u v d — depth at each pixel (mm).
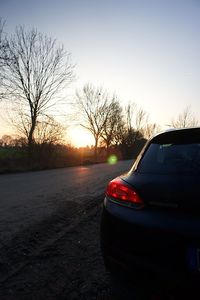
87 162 31172
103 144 51156
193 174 2232
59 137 24938
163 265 2033
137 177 2484
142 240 2150
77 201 7250
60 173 16484
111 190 2594
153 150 2736
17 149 23672
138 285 2209
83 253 3691
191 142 2604
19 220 5305
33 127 23125
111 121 50406
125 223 2277
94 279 2957
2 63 20172
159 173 2402
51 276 3047
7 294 2691
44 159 24312
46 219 5398
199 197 2018
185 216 2012
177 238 1988
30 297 2627
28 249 3838
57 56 22953
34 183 11094
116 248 2332
